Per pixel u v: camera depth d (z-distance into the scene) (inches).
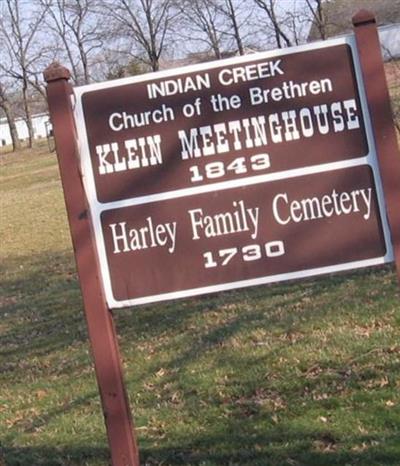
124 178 191.5
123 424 191.2
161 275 191.5
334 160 188.1
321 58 188.2
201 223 190.5
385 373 274.1
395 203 186.1
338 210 188.4
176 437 251.4
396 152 186.1
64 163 190.2
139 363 328.2
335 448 228.7
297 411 255.9
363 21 186.1
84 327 414.9
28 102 2915.8
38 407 301.9
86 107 191.9
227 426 253.4
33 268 641.0
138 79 191.0
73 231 190.7
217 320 374.9
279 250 189.5
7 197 1251.8
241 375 293.9
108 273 192.2
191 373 304.3
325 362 292.2
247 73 189.3
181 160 190.7
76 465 243.6
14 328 443.5
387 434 232.2
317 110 188.4
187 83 190.4
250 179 189.5
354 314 344.2
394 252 186.7
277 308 376.8
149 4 2391.7
